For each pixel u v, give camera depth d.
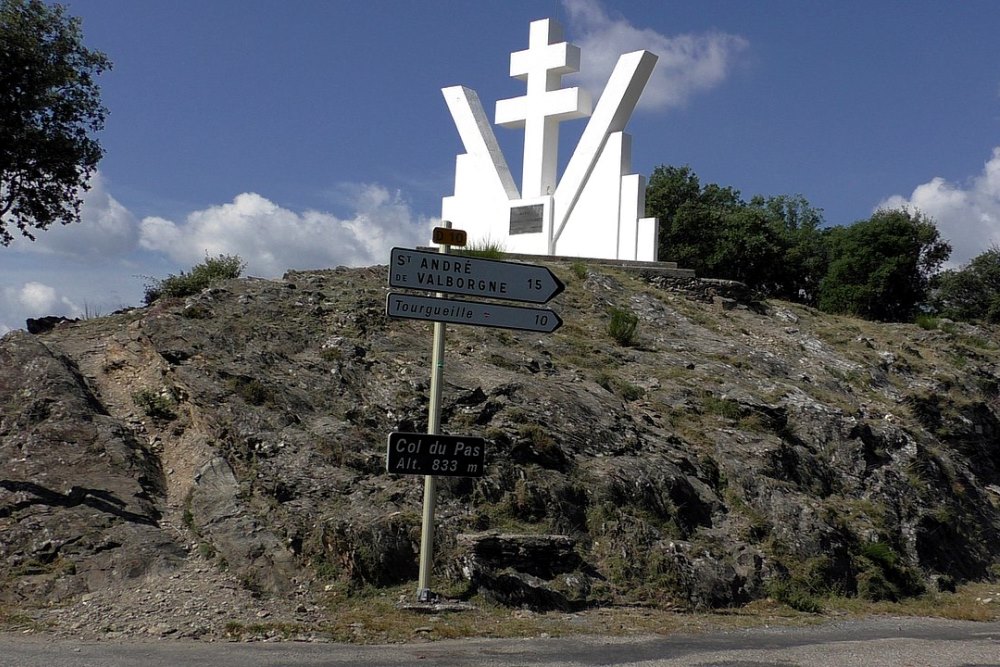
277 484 13.29
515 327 11.76
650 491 15.25
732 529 15.49
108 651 9.07
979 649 11.09
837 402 21.55
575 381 18.28
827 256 48.91
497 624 11.38
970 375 27.75
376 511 12.99
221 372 15.27
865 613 14.47
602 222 26.83
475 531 13.25
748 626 12.64
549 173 27.97
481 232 28.47
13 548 11.60
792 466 17.77
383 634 10.51
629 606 13.04
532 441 15.13
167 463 14.08
